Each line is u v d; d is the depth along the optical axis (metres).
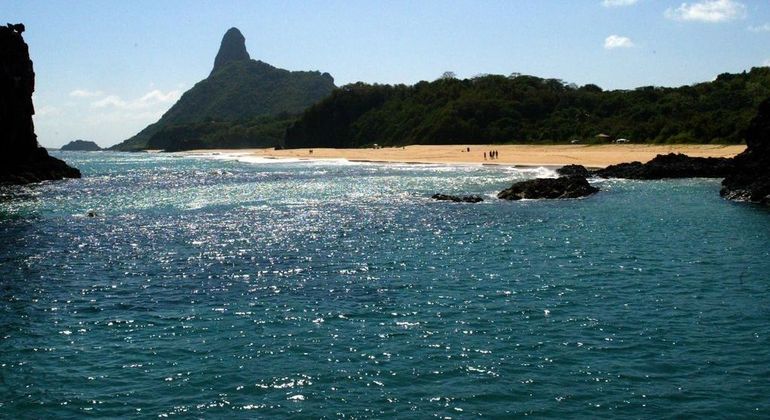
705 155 85.12
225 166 106.62
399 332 19.08
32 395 15.20
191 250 31.67
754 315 20.30
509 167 83.38
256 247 32.22
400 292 23.48
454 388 15.24
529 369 16.28
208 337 18.89
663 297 22.41
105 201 52.78
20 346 18.36
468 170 81.06
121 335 19.20
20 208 48.38
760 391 15.04
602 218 40.00
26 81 77.31
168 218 42.53
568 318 20.19
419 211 44.34
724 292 22.97
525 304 21.73
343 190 59.56
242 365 16.72
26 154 77.81
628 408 14.27
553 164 84.12
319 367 16.52
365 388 15.30
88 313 21.44
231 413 14.18
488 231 36.00
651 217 39.97
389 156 113.25
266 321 20.31
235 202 51.22
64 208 48.31
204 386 15.52
